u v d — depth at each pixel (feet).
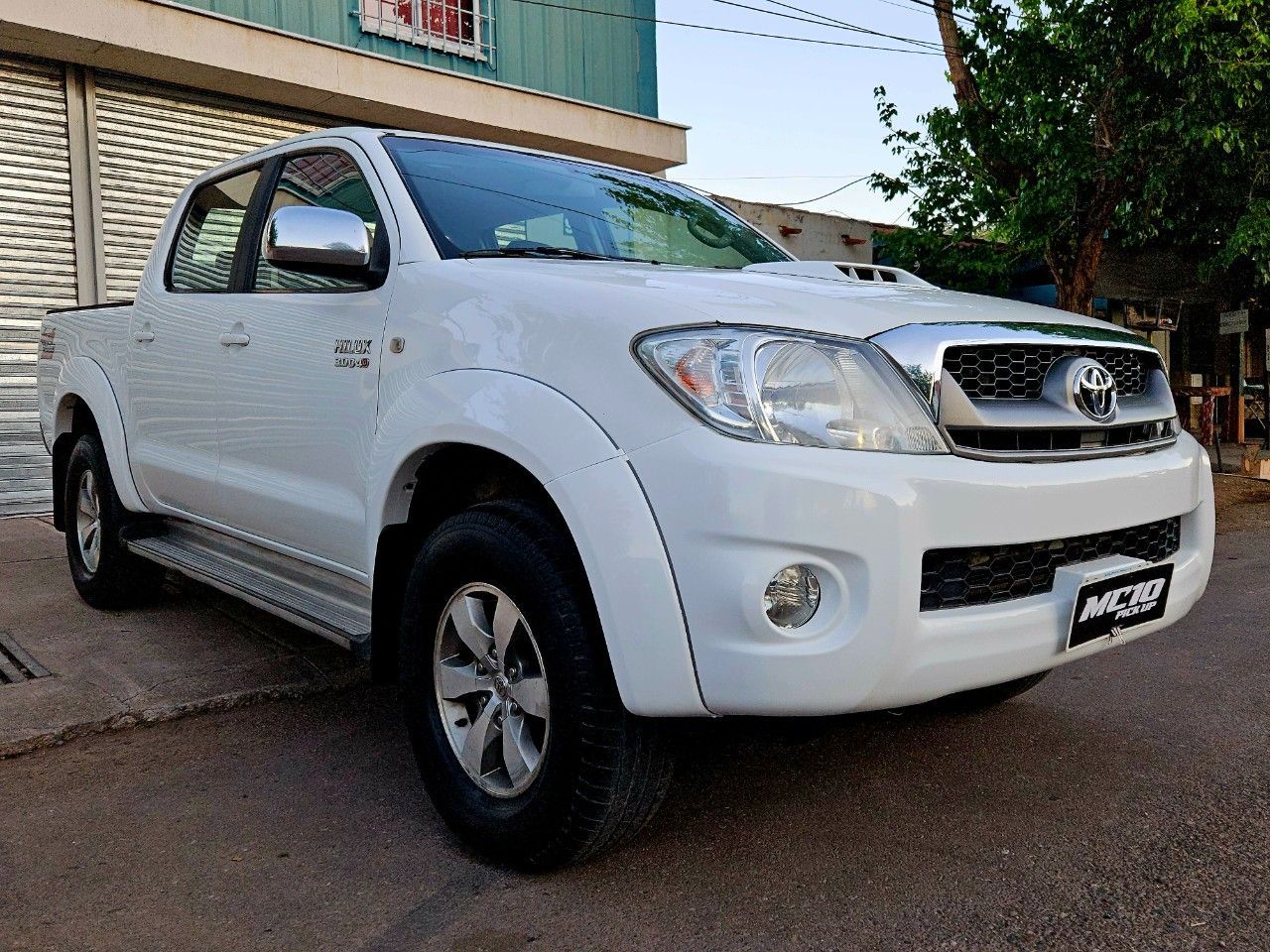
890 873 7.62
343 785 9.25
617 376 6.82
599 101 33.53
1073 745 10.23
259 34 24.75
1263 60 25.48
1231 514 26.61
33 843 8.13
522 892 7.38
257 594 10.33
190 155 26.04
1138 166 28.19
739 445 6.35
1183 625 14.93
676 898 7.27
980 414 7.10
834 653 6.37
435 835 8.30
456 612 7.93
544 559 7.07
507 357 7.55
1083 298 30.19
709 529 6.27
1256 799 8.89
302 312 9.89
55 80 23.84
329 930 6.88
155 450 12.60
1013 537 7.04
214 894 7.34
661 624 6.42
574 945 6.68
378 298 9.02
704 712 6.46
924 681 6.73
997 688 10.68
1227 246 29.09
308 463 9.70
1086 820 8.50
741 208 37.68
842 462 6.50
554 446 6.89
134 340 13.07
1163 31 25.17
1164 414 8.77
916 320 7.35
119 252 25.12
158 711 10.76
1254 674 12.51
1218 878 7.50
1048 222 28.73
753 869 7.69
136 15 22.86
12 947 6.64
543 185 10.68
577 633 6.89
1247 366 51.49
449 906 7.18
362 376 8.91
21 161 23.48
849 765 9.72
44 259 23.98
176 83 25.46
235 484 10.80
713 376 6.53
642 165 34.68
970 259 30.94
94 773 9.50
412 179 9.66
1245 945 6.61
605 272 8.44
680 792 9.09
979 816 8.59
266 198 11.39
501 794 7.68
